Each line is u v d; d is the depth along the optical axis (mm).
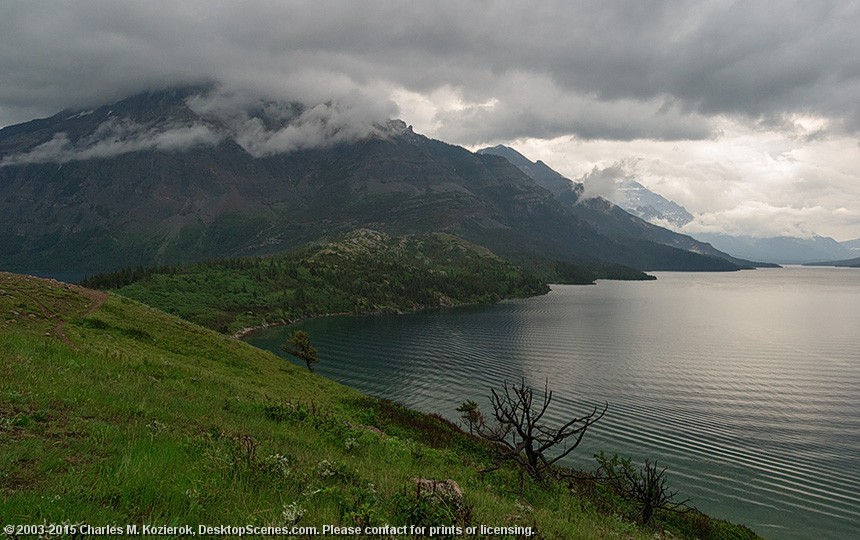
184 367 34688
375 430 33812
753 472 59875
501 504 16062
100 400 15438
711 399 90125
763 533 46969
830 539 45938
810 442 69562
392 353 137500
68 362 22562
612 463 34125
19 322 35125
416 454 24625
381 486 13547
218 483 10258
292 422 23531
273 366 56125
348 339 162125
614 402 87938
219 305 198500
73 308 45812
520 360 127000
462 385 102188
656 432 72875
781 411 83312
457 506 12391
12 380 15156
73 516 7449
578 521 18828
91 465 9742
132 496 8703
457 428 51531
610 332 173375
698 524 36594
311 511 9805
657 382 102500
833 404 87562
